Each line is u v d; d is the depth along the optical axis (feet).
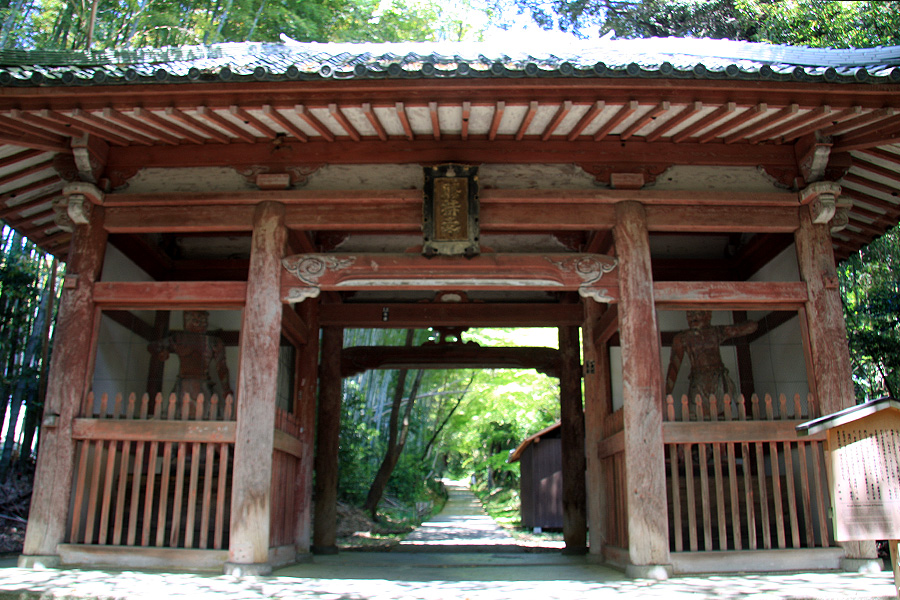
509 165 22.00
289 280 21.06
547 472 54.03
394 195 21.34
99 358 21.33
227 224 21.50
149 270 26.73
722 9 55.36
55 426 19.75
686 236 28.55
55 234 27.89
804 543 21.44
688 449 19.99
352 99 18.57
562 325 33.88
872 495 13.53
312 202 21.57
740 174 22.09
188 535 19.42
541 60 21.02
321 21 51.98
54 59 19.45
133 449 23.84
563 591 16.03
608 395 26.48
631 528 18.99
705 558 19.29
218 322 23.80
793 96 18.49
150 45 44.24
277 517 22.24
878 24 37.09
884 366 33.91
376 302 35.53
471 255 21.02
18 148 21.81
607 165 22.00
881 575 18.20
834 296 20.99
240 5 47.09
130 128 20.47
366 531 47.34
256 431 19.60
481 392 66.69
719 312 26.03
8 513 32.42
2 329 34.73
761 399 23.61
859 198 24.67
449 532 52.39
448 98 18.63
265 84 17.84
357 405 55.62
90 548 19.24
